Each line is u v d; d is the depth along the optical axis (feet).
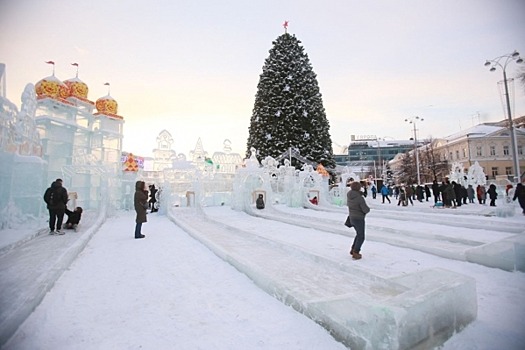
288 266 20.25
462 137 172.86
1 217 31.07
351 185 23.00
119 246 28.02
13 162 32.19
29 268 18.52
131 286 16.67
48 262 19.88
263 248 26.27
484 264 19.71
